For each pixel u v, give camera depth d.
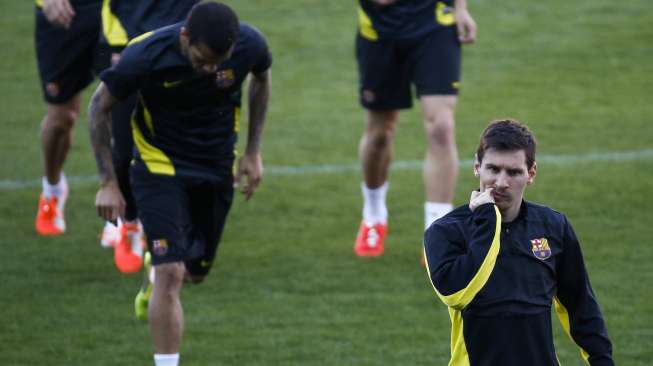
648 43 48.12
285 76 45.53
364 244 27.19
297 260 26.80
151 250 19.30
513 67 45.88
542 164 34.41
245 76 19.81
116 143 23.48
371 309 23.50
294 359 20.77
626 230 28.50
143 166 19.92
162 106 19.73
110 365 20.52
